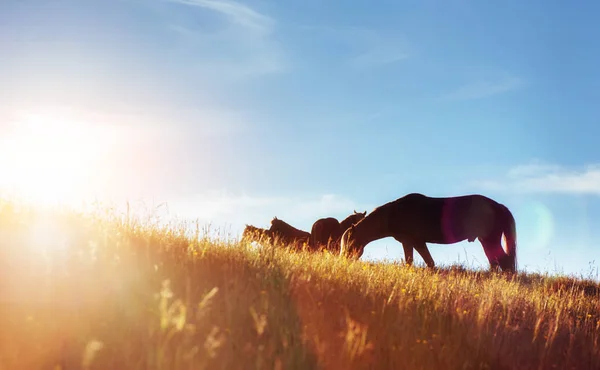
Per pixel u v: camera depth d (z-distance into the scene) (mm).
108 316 5031
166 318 4188
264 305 5668
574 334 7957
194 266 6910
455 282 10070
